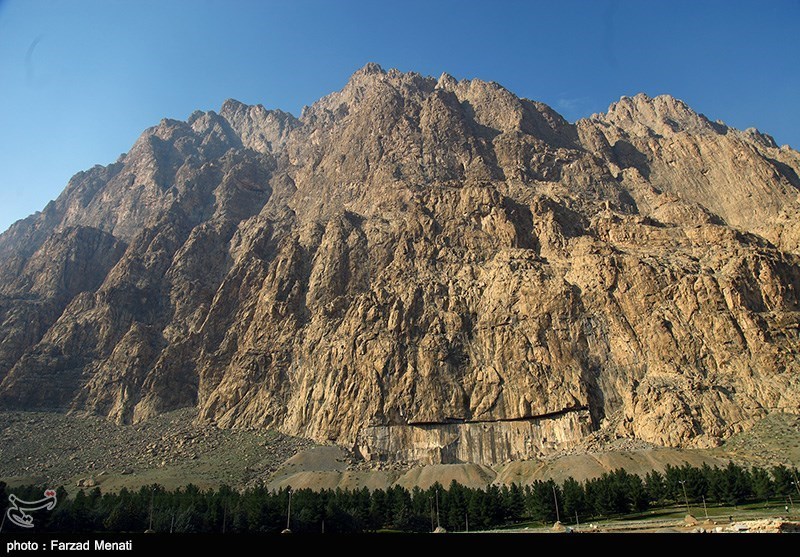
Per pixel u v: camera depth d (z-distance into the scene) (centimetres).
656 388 17475
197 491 13912
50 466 18625
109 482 16900
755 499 12688
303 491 13450
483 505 12950
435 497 13412
